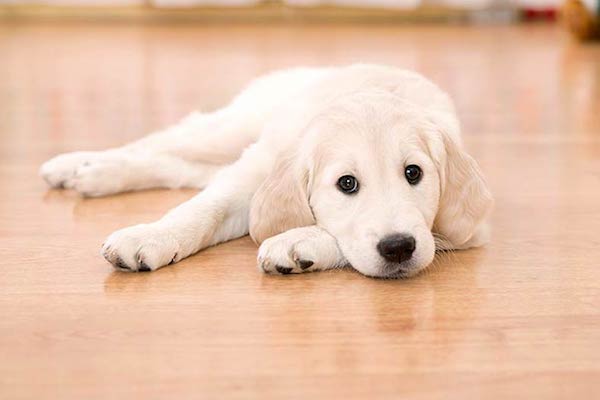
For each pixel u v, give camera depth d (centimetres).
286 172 195
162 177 252
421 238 179
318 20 833
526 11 836
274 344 150
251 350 148
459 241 197
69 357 145
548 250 202
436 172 190
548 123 361
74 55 593
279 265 183
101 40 682
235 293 175
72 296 172
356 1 833
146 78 489
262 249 184
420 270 184
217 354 146
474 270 189
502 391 134
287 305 169
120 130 346
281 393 133
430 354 147
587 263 193
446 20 834
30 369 141
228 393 133
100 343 150
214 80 477
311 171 191
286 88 246
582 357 146
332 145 188
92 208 235
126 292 175
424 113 199
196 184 252
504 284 181
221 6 831
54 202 241
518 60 571
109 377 138
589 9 675
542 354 147
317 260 185
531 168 281
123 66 541
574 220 225
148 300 170
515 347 149
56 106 403
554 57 586
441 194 194
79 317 162
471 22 830
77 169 247
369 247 179
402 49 620
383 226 178
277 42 664
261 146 216
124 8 827
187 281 181
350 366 142
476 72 517
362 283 181
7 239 209
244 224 211
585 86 462
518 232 215
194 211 200
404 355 146
